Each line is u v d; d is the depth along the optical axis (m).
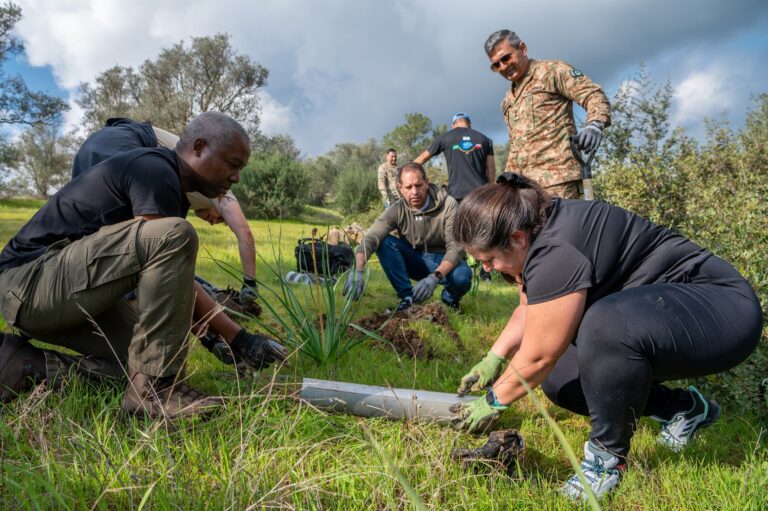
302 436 1.86
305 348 2.79
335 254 5.66
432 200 4.31
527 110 4.29
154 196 1.94
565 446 0.86
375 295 5.05
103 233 1.86
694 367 1.71
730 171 5.26
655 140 5.43
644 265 1.84
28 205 24.09
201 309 2.28
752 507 1.49
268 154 26.66
